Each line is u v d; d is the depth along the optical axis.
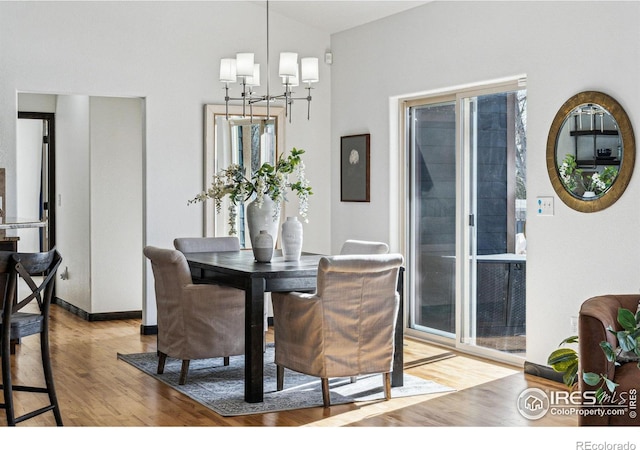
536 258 5.40
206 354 5.23
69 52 6.79
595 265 4.93
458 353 6.32
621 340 2.95
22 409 4.60
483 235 6.20
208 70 7.36
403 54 6.81
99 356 6.19
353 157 7.54
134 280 8.09
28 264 3.65
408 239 7.10
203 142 7.36
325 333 4.59
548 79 5.29
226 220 7.46
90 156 7.81
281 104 7.70
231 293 5.27
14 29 6.59
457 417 4.45
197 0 7.28
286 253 5.43
